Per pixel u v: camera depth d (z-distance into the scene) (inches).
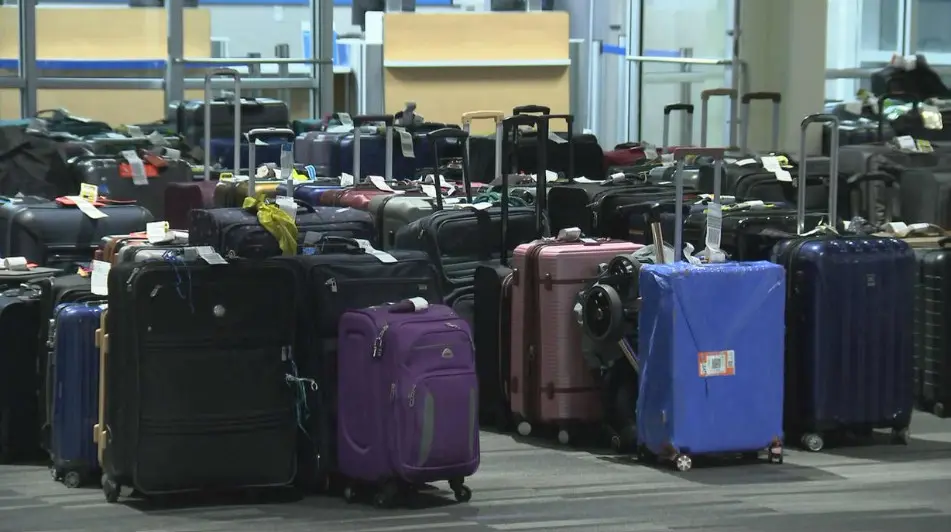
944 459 505.7
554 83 1128.2
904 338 517.3
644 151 895.7
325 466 442.9
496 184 702.5
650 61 1124.5
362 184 707.4
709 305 474.3
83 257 598.9
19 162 775.7
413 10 1130.7
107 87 1077.1
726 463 496.7
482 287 561.6
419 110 1103.0
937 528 403.2
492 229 581.3
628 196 622.8
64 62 1062.4
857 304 507.5
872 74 1069.8
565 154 836.6
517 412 540.7
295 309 436.1
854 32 1128.8
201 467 424.2
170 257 429.4
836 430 518.6
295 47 1173.7
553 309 520.7
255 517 418.9
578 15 1182.9
